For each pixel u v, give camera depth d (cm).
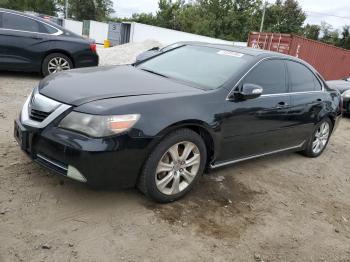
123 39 3722
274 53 513
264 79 477
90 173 333
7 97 723
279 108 488
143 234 339
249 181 486
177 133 374
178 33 3738
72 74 427
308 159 618
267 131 481
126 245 321
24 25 897
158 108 360
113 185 350
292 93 521
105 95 361
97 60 1004
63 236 320
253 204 429
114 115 336
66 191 384
